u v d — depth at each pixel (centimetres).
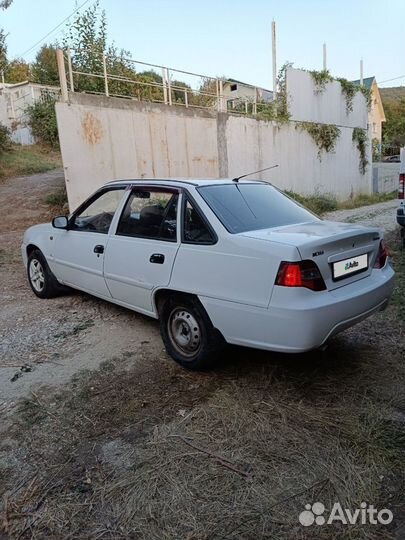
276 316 283
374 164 2492
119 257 405
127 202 414
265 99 1922
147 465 244
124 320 467
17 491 227
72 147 991
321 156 1848
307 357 368
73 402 309
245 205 364
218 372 346
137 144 1126
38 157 2033
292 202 418
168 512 212
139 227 395
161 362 367
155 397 313
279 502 217
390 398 304
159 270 359
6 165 1761
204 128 1314
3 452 258
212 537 198
